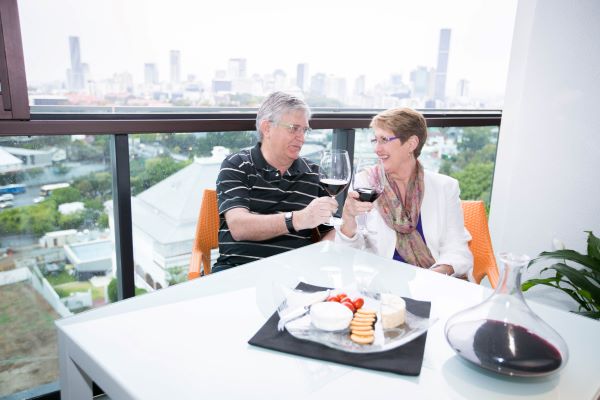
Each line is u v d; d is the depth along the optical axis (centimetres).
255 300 99
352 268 122
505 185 246
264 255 166
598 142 208
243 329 87
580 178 216
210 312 93
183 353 78
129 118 175
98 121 165
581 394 71
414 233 168
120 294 196
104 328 86
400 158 167
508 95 240
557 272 197
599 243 186
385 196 169
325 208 133
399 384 71
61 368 89
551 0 216
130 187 184
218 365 75
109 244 192
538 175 231
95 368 76
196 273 157
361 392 69
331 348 80
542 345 75
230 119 198
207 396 67
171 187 198
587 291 179
